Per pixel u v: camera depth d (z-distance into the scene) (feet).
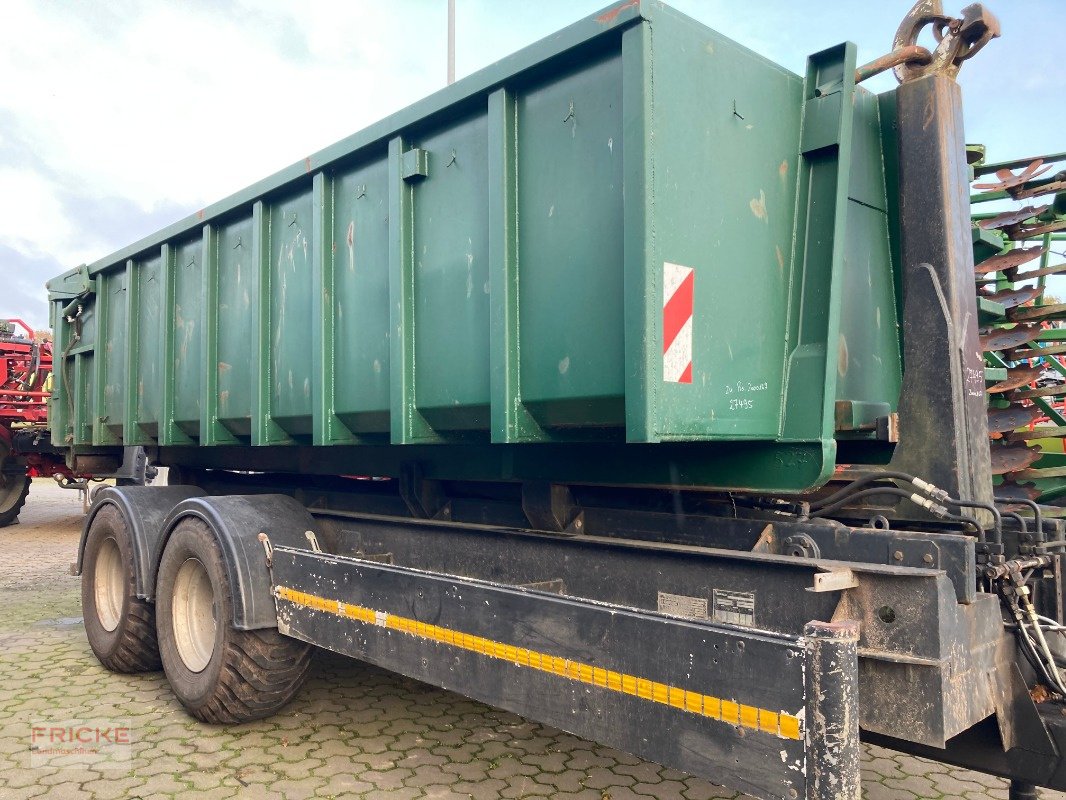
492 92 9.93
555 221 9.37
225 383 15.79
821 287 9.48
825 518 10.16
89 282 21.08
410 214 11.37
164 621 14.93
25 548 35.78
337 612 11.68
